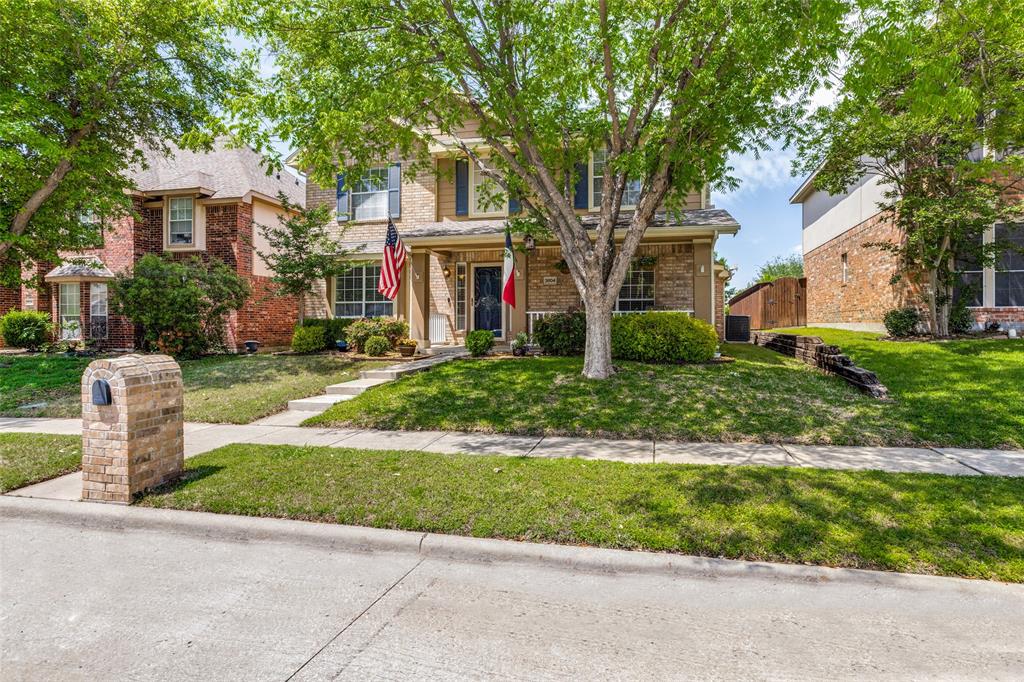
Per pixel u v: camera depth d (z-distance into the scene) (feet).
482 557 12.15
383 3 26.45
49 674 8.09
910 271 44.32
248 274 57.00
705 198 45.03
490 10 26.96
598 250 30.60
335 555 12.50
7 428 25.29
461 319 50.88
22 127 35.09
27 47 36.86
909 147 38.55
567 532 12.53
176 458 16.85
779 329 67.21
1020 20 24.98
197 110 45.42
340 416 25.77
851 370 29.07
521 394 27.66
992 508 13.35
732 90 23.62
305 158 30.19
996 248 38.68
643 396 26.68
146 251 57.72
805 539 11.86
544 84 27.91
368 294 53.83
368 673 8.09
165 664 8.34
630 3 27.20
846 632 9.16
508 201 44.55
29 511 14.98
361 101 26.18
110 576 11.44
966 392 25.49
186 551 12.76
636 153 26.40
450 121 28.81
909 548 11.44
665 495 14.53
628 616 9.75
